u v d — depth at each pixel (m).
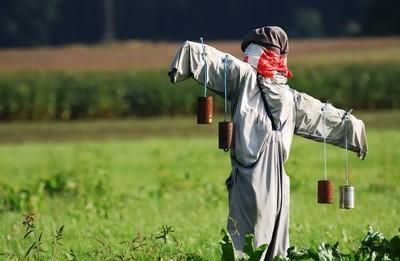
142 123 66.31
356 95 73.56
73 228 22.94
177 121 67.00
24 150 50.59
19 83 75.25
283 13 182.75
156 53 108.06
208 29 184.25
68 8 181.88
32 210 26.88
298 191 31.27
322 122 17.23
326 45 115.75
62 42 181.38
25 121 73.19
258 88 16.59
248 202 16.30
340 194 17.22
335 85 74.38
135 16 184.12
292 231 21.89
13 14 177.12
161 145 50.41
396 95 73.06
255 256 15.67
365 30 158.38
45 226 23.25
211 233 21.83
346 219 23.91
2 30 176.12
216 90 16.64
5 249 20.20
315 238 21.00
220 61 16.56
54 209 27.31
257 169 16.31
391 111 70.62
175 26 184.50
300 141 49.66
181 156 42.66
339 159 40.38
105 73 80.69
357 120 17.38
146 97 73.12
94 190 30.02
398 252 16.86
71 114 74.00
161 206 28.17
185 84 73.31
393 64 79.94
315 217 24.55
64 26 181.88
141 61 99.56
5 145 54.91
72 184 31.08
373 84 73.31
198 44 16.58
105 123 67.62
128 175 37.53
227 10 183.88
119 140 55.66
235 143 16.44
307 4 183.88
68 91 73.81
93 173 34.62
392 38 132.25
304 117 17.12
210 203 28.41
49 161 43.53
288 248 16.50
